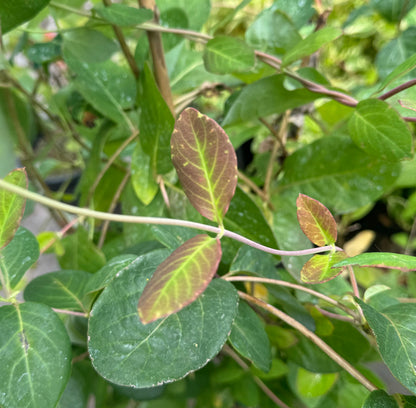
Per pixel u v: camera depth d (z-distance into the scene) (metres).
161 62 0.25
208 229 0.14
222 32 0.56
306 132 0.51
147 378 0.15
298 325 0.19
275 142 0.32
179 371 0.15
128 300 0.16
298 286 0.19
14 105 0.39
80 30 0.26
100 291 0.18
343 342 0.23
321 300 0.23
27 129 0.41
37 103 0.40
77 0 0.29
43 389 0.15
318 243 0.16
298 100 0.24
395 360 0.14
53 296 0.20
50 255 0.55
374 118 0.20
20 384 0.15
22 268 0.18
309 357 0.23
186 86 0.32
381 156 0.21
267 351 0.19
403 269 0.13
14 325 0.16
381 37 0.47
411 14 0.33
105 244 0.32
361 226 0.47
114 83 0.32
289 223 0.28
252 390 0.28
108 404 0.30
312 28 0.35
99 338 0.15
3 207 0.15
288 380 0.26
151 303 0.11
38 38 0.43
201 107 0.53
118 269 0.18
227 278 0.20
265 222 0.22
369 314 0.15
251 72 0.28
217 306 0.17
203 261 0.12
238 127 0.39
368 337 0.21
